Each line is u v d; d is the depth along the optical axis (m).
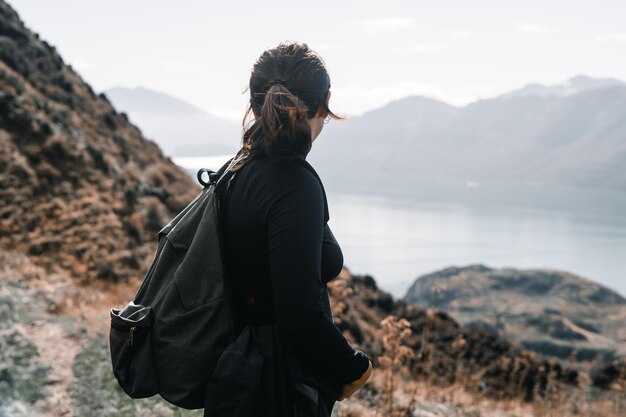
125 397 5.06
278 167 1.75
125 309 1.86
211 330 1.75
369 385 6.88
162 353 1.78
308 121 1.85
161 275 1.88
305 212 1.70
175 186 28.28
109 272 14.14
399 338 5.45
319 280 1.71
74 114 26.64
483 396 9.30
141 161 28.61
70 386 5.23
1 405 4.46
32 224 15.59
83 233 16.11
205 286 1.77
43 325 7.44
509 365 12.26
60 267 13.44
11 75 24.08
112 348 1.86
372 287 22.84
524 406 9.70
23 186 17.30
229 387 1.67
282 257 1.67
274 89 1.74
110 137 28.22
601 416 9.30
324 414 1.79
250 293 1.80
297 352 1.81
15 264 11.62
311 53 1.84
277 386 1.76
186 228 1.88
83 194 18.89
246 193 1.77
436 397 8.02
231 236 1.78
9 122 20.17
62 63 33.59
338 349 1.72
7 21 31.33
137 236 18.38
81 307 8.62
